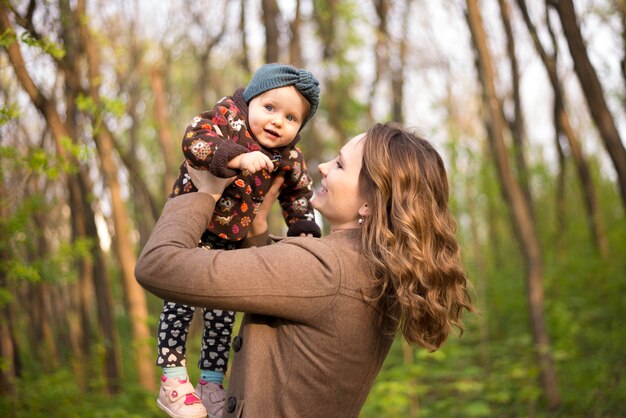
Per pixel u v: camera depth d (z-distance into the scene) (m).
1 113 4.01
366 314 1.77
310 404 1.76
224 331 2.11
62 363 11.14
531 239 7.16
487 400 7.48
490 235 11.47
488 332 9.16
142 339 7.61
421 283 1.74
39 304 10.55
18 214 5.86
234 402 1.80
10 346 6.42
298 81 1.96
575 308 9.05
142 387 7.55
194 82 12.24
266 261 1.68
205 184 1.83
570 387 7.36
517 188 7.13
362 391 1.85
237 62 9.84
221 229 1.95
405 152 1.84
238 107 1.98
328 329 1.73
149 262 1.69
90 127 6.93
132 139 11.51
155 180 14.28
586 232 10.73
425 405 7.67
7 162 6.01
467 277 1.95
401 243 1.77
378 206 1.81
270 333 1.80
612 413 6.76
